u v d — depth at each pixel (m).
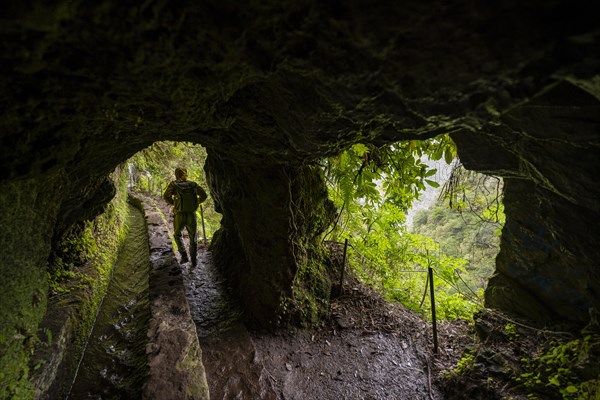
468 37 1.35
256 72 1.84
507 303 4.40
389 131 2.58
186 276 5.66
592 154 2.25
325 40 1.55
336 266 5.70
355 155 4.57
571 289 3.54
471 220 10.23
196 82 1.87
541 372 3.23
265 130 2.87
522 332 3.89
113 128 2.29
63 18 1.20
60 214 3.49
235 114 2.64
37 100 1.55
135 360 3.66
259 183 4.00
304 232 4.80
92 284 4.22
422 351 4.28
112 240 6.08
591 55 1.31
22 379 2.20
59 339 2.94
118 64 1.53
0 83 1.38
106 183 4.31
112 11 1.25
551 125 2.15
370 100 2.00
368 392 3.66
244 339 4.16
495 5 1.21
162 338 3.34
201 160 14.25
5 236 1.95
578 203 2.70
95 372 3.48
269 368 3.84
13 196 1.94
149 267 5.43
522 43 1.31
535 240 3.75
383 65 1.63
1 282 1.95
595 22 1.16
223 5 1.37
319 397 3.57
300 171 4.33
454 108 1.86
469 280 9.30
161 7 1.32
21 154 1.71
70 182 2.69
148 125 2.37
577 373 2.98
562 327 3.67
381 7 1.31
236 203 4.55
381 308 5.20
